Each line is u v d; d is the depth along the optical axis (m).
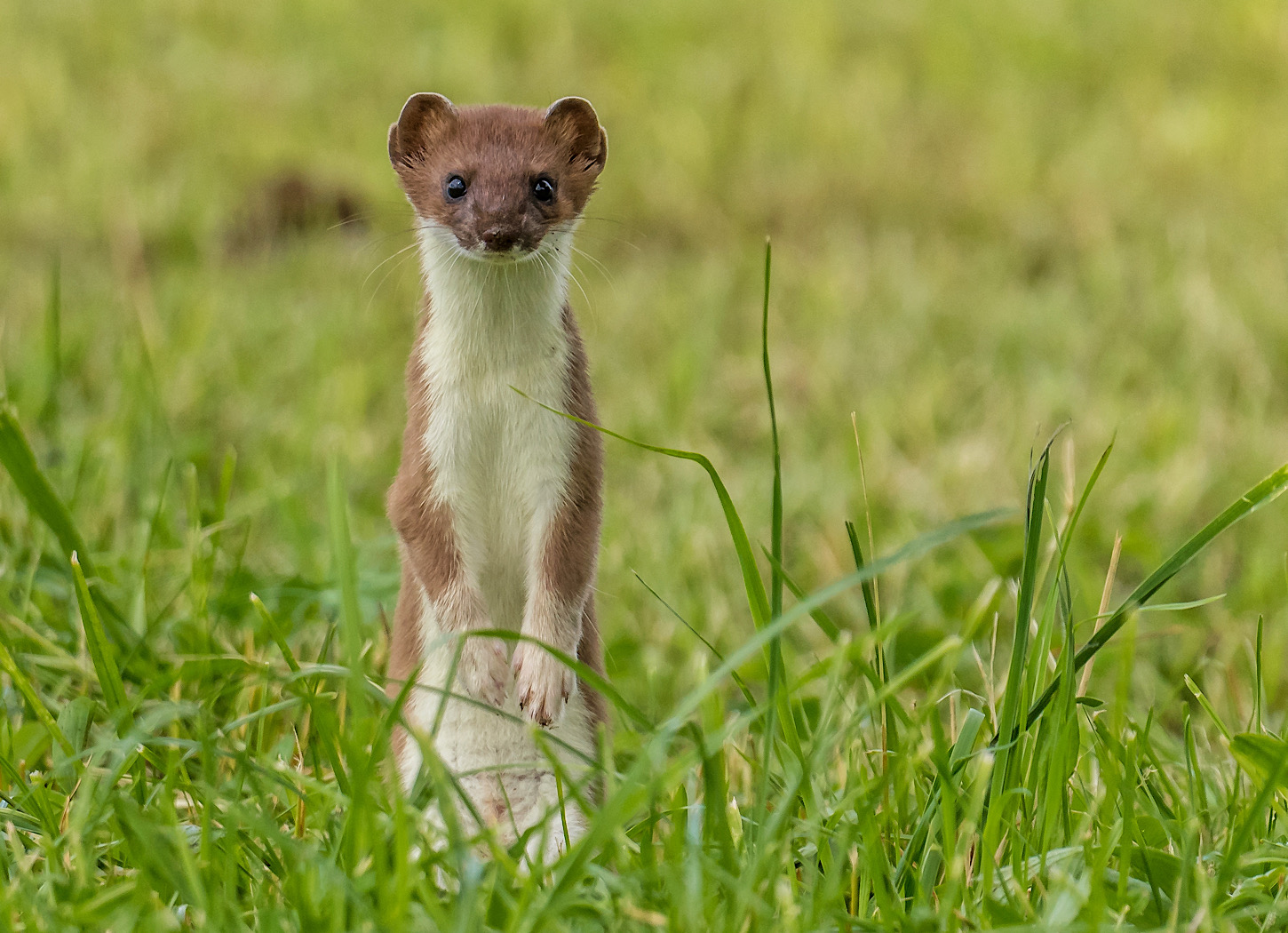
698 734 5.67
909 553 5.61
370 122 23.08
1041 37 26.48
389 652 8.66
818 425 14.53
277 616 8.95
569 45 25.92
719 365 16.03
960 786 6.32
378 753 5.73
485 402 7.49
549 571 7.50
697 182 21.39
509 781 7.66
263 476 12.34
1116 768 6.21
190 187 20.73
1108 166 21.91
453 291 7.50
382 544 10.05
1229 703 9.37
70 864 6.12
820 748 5.97
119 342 14.85
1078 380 15.38
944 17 27.42
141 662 7.89
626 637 10.00
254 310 16.59
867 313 17.30
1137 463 13.41
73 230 19.48
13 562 9.34
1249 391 14.89
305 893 5.27
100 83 24.23
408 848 5.25
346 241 19.41
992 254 19.27
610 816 5.21
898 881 5.87
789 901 5.20
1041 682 6.62
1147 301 17.38
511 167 7.82
